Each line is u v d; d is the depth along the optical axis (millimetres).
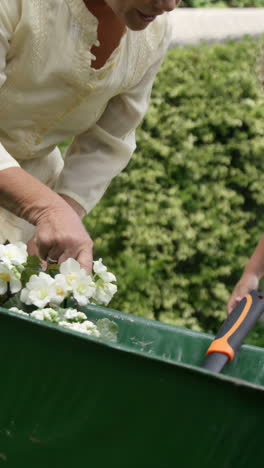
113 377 1015
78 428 1045
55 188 1953
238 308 1400
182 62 3807
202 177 3773
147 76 1851
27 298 1323
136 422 1012
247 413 959
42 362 1058
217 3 6906
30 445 1077
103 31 1623
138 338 1387
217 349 1321
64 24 1593
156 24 1757
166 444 1001
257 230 3840
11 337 1072
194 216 3727
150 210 3699
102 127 1925
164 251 3713
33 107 1725
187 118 3752
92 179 1930
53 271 1433
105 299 1409
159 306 3719
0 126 1777
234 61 3855
